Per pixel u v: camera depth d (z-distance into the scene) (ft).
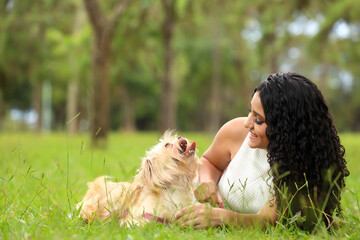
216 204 11.68
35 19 66.54
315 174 10.32
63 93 133.28
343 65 51.16
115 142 58.90
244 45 105.60
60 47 64.54
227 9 56.49
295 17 43.83
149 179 11.63
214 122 128.47
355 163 24.91
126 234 9.78
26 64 77.15
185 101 157.17
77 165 25.02
